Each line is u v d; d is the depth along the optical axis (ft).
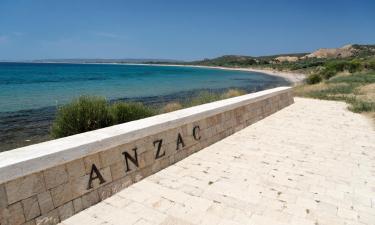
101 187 13.65
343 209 13.20
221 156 20.65
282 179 16.53
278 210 13.00
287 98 46.26
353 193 14.84
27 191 10.63
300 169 18.17
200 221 11.98
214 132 24.31
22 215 10.49
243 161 19.60
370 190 15.20
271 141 24.84
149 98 82.12
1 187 9.89
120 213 12.51
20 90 96.43
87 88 108.47
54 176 11.56
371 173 17.60
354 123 32.30
